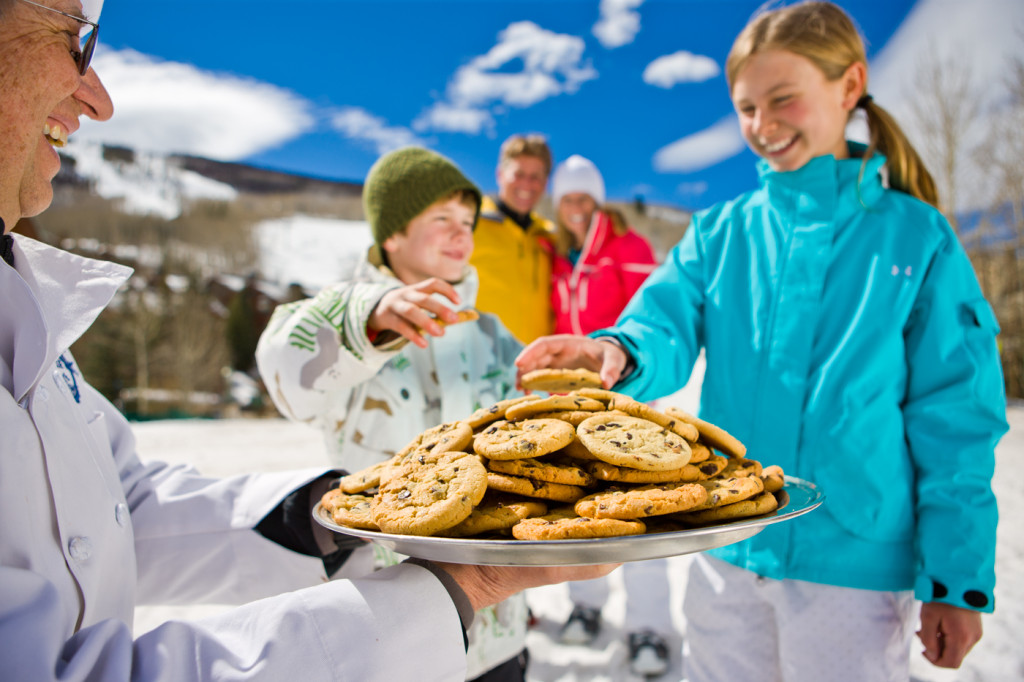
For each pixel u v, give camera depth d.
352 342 1.48
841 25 1.69
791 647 1.57
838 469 1.56
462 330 1.92
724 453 1.22
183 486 1.38
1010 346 10.90
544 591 3.74
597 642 3.09
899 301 1.59
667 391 1.74
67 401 1.02
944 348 1.56
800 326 1.65
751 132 1.75
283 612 0.86
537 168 4.21
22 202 0.99
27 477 0.84
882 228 1.66
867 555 1.54
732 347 1.76
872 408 1.56
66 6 0.94
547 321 4.32
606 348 1.56
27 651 0.71
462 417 1.80
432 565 0.99
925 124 12.67
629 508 0.89
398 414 1.75
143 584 1.32
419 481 1.02
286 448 8.31
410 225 1.98
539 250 4.34
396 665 0.87
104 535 0.97
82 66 1.01
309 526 1.31
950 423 1.51
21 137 0.91
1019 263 11.32
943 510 1.48
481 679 1.60
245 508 1.32
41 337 0.88
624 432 1.06
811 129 1.67
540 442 1.01
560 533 0.84
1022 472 6.00
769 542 1.59
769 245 1.75
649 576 2.93
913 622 1.62
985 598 1.41
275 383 1.57
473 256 3.98
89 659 0.75
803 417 1.62
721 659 1.70
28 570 0.79
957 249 1.63
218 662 0.81
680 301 1.84
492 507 1.00
